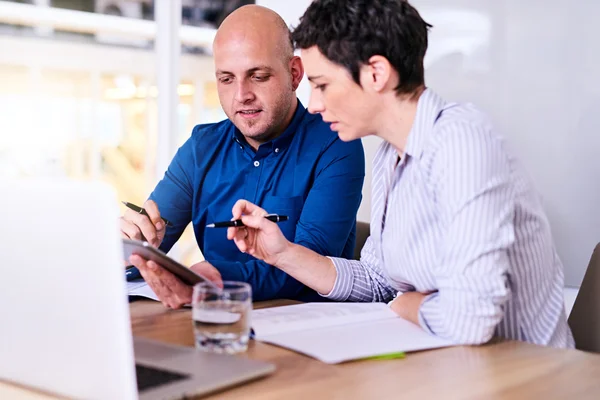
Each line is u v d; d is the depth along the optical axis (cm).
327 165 181
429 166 121
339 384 88
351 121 125
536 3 225
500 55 235
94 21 450
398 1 117
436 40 252
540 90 227
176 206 197
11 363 87
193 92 427
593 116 216
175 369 89
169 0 353
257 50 175
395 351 102
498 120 238
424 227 126
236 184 191
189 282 129
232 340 102
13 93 450
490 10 236
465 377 92
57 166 457
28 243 79
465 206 112
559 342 129
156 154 365
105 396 77
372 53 117
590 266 141
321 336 111
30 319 83
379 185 142
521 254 124
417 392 85
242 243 142
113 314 74
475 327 108
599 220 217
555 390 87
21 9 441
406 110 124
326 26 118
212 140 198
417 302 122
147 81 445
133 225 160
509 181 116
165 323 123
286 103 183
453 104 125
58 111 457
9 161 450
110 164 457
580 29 216
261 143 188
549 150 226
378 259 151
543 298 129
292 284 159
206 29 425
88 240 74
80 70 454
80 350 79
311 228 175
